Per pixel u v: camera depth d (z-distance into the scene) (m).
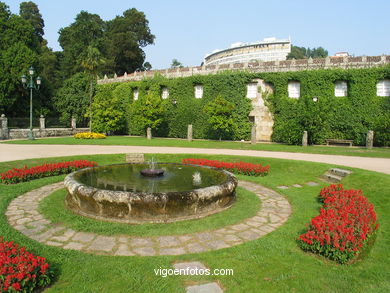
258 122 28.33
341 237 4.71
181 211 6.49
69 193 7.35
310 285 3.96
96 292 3.75
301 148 20.28
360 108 24.00
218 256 4.77
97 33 55.69
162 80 33.41
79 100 41.50
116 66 54.06
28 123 35.88
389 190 8.62
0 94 34.22
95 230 5.81
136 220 6.25
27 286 3.68
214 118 26.89
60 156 15.08
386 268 4.48
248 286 3.93
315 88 25.39
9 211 7.12
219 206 7.26
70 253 4.77
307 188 10.35
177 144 22.30
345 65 24.92
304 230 6.01
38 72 37.19
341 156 16.48
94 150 18.19
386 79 23.47
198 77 30.70
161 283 3.96
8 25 36.66
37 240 5.43
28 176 10.47
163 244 5.30
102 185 7.40
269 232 6.02
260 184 10.73
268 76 27.39
